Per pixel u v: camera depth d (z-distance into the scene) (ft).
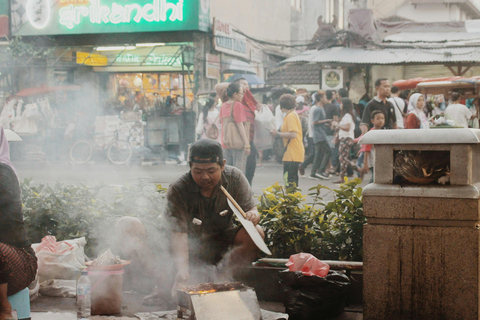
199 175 12.74
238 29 76.02
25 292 11.46
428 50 62.13
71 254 14.53
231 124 27.35
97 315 12.49
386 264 11.60
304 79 79.61
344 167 41.39
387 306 11.62
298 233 14.76
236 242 13.51
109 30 66.64
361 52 63.10
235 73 72.84
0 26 70.59
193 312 11.14
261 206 15.24
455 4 121.08
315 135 42.60
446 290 11.22
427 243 11.30
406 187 11.39
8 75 70.95
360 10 64.03
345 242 14.46
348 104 41.34
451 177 11.21
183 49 63.62
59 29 68.54
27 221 15.88
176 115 57.88
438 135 11.17
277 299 14.15
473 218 10.96
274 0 88.79
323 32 75.46
